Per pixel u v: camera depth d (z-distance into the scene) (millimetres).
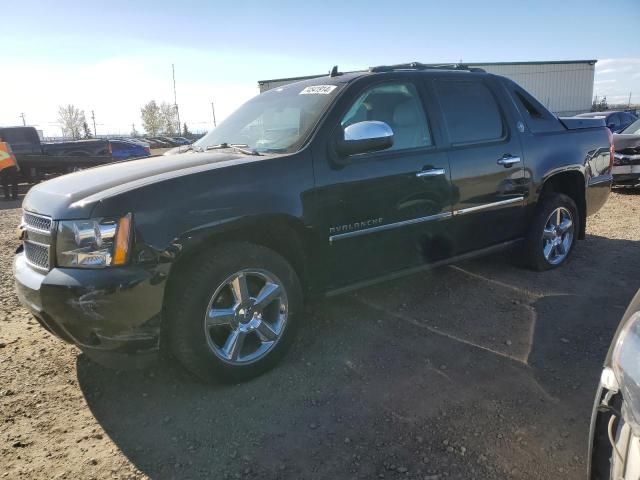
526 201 4719
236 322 3121
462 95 4363
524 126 4727
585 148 5184
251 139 3844
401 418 2822
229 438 2709
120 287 2695
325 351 3594
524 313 4152
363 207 3584
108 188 2916
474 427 2727
